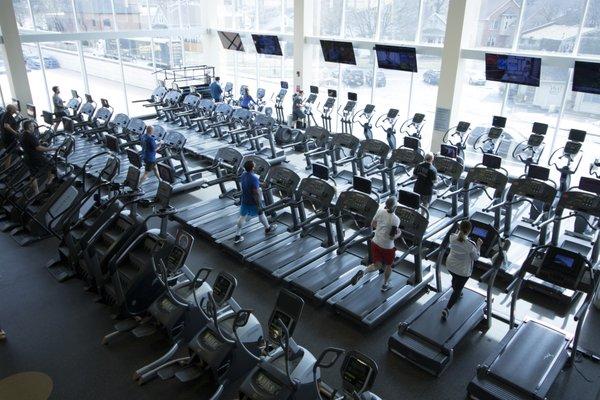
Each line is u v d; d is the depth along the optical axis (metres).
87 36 13.77
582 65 8.35
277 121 12.67
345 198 6.27
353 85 13.31
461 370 4.61
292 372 3.70
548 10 9.35
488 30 10.30
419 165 7.38
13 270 6.31
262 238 6.97
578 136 8.37
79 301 5.64
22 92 12.80
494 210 7.08
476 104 11.02
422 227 5.60
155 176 9.68
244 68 16.11
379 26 12.10
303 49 13.41
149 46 15.48
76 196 6.77
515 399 3.98
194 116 13.23
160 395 4.24
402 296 5.54
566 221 7.82
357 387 3.23
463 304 5.26
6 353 4.78
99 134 11.62
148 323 5.09
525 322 4.91
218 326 4.29
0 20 12.00
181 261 4.87
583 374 4.53
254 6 15.10
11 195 7.64
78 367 4.59
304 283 5.80
